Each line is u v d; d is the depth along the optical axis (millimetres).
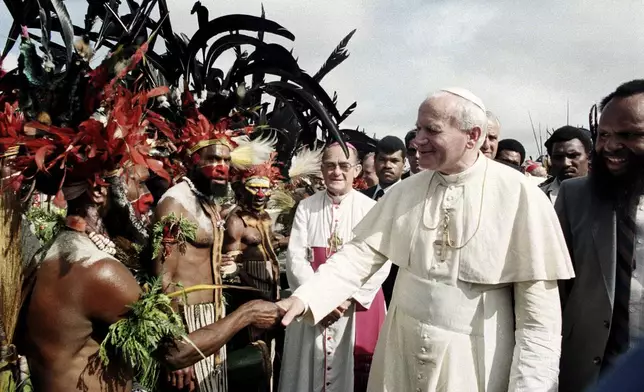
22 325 1981
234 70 3629
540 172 6180
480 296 2344
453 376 2316
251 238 4051
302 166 4742
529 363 2205
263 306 2445
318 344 3688
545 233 2287
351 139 5945
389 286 4527
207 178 3164
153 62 3439
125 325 1940
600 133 2365
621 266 2367
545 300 2271
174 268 2957
